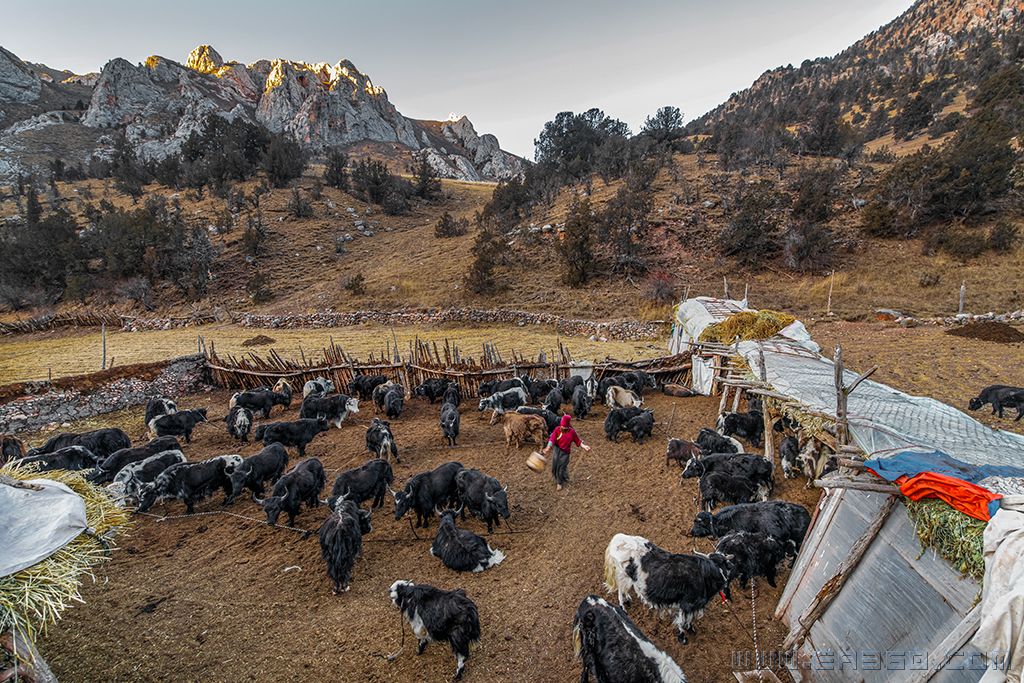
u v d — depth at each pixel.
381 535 10.00
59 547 4.52
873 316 30.86
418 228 70.62
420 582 8.54
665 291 37.72
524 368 19.16
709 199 52.88
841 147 66.56
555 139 82.75
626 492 11.32
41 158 125.12
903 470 5.46
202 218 66.06
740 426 13.44
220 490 12.13
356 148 165.75
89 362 26.72
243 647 7.21
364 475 10.61
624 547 7.43
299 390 20.31
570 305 38.72
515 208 60.50
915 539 5.37
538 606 7.85
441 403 18.42
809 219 43.97
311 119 166.88
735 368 14.89
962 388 17.75
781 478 11.48
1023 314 26.94
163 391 20.27
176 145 132.62
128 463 11.91
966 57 109.31
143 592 8.45
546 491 11.53
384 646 7.19
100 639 7.37
